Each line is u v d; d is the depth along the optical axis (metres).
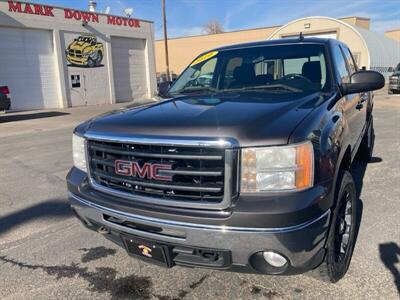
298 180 2.06
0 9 18.31
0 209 4.57
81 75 22.25
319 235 2.13
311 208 2.05
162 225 2.22
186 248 2.24
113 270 3.07
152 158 2.26
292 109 2.43
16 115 17.31
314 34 30.72
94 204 2.55
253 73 3.62
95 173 2.62
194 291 2.71
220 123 2.16
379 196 4.43
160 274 2.96
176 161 2.17
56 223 4.10
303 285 2.70
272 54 3.68
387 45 33.16
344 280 2.73
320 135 2.26
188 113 2.43
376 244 3.24
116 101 24.64
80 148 2.79
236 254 2.11
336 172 2.39
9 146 9.09
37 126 13.10
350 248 2.89
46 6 20.06
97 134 2.50
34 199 4.91
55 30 20.58
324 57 3.45
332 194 2.28
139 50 25.88
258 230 2.02
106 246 3.50
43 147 8.77
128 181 2.36
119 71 24.66
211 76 3.83
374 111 13.38
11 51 19.17
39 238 3.73
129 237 2.44
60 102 21.39
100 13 22.78
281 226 2.00
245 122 2.15
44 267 3.15
